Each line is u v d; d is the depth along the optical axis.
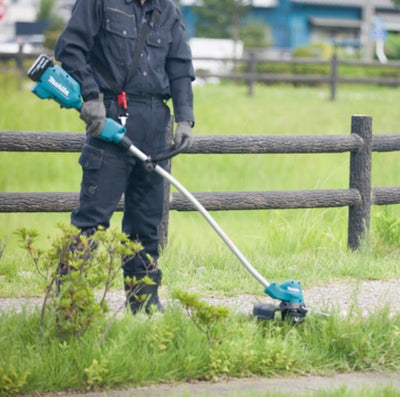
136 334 10.80
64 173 31.17
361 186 19.03
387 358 11.22
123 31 11.34
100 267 10.67
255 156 31.86
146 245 12.48
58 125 38.22
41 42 101.06
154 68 11.56
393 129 45.28
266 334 11.30
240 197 18.03
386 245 19.09
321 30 133.25
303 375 10.71
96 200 11.67
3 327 10.40
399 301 14.41
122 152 11.62
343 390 9.62
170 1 11.88
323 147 18.59
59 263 10.61
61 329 10.41
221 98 57.75
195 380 10.33
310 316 11.98
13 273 15.45
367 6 104.88
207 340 10.70
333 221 21.42
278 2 131.75
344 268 16.66
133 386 9.98
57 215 28.08
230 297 14.41
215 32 114.88
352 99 61.31
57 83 11.05
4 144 16.47
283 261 17.39
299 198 18.48
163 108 11.85
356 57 104.06
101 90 11.50
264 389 10.08
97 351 10.04
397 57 108.06
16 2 138.75
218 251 18.02
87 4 11.21
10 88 53.66
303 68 78.56
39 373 9.64
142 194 12.25
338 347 11.27
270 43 118.00
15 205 16.58
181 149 11.66
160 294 14.44
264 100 58.06
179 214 26.41
